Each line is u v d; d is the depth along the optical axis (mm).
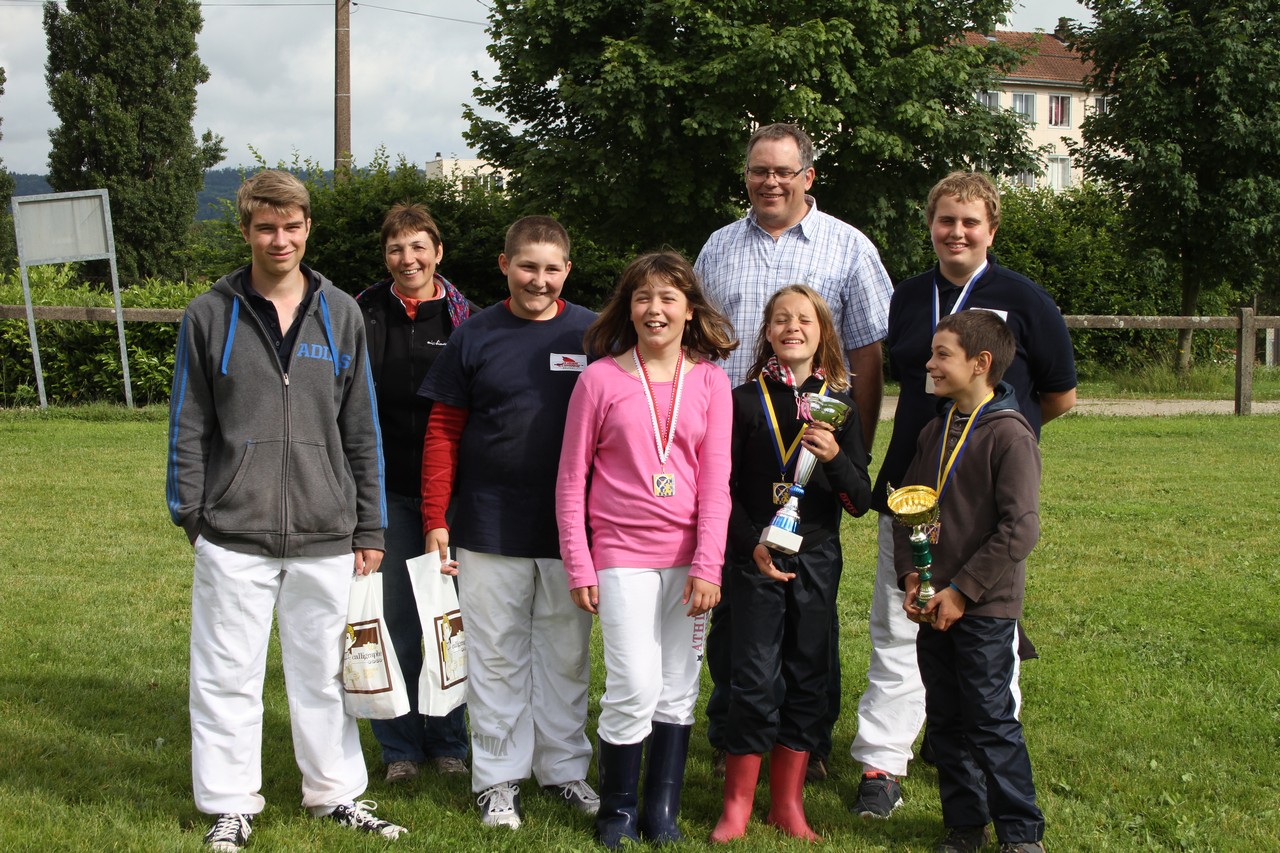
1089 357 21219
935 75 19875
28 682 4582
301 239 3303
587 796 3627
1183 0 20484
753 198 4016
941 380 3320
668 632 3418
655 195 19469
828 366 3553
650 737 3438
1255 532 7523
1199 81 20203
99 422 12477
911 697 3738
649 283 3330
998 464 3238
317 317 3373
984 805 3330
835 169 20359
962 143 20375
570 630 3594
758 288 4039
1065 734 4145
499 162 21672
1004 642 3238
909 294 3850
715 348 3504
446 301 4020
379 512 3484
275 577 3334
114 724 4180
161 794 3590
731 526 3465
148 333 13953
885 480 3822
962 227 3613
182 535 7238
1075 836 3379
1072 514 8117
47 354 13781
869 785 3678
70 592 5867
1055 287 21250
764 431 3498
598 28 19578
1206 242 20344
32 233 12945
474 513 3535
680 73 18234
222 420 3279
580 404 3365
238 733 3283
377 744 4242
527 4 19250
